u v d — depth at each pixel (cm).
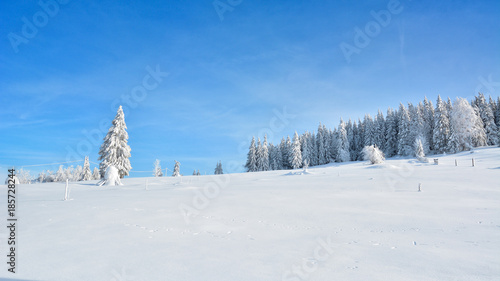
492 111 7044
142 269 380
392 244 516
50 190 1641
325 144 7925
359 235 593
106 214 812
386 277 348
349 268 384
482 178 1675
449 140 5619
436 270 371
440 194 1201
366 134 7675
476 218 748
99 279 344
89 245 502
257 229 653
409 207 937
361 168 3266
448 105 6625
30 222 702
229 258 432
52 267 385
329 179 2091
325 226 686
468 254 443
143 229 637
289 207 957
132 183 2348
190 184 1998
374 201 1069
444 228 648
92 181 2603
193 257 436
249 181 2288
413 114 7325
